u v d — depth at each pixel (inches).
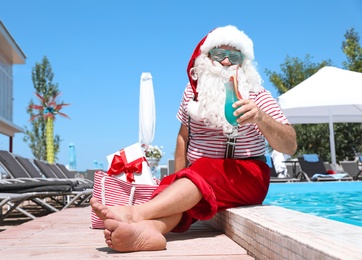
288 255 67.6
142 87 473.7
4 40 721.0
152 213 99.2
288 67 782.5
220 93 113.2
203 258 87.5
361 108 523.2
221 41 116.3
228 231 113.1
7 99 810.8
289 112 527.8
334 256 52.6
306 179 485.1
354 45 775.7
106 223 90.3
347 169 519.2
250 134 117.5
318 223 80.0
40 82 1417.3
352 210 218.2
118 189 130.6
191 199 103.0
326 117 561.9
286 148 111.7
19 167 267.3
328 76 488.1
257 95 118.4
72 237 119.6
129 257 88.4
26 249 100.7
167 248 98.0
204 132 119.8
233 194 113.3
